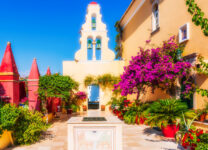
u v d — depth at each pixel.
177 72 7.73
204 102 6.66
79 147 4.17
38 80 9.80
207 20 3.94
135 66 9.26
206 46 6.86
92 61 16.11
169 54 8.43
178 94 8.44
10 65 8.38
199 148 4.30
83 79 15.90
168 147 5.68
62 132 7.91
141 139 6.62
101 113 14.23
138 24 14.02
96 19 16.67
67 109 14.53
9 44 8.58
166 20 9.95
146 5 12.51
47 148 5.68
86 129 4.21
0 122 5.23
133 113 9.66
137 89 10.09
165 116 6.66
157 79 8.32
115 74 16.14
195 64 7.09
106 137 4.22
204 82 6.73
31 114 6.52
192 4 4.04
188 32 7.90
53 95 9.39
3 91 8.23
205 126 5.89
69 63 15.97
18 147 5.78
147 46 12.25
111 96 15.91
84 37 16.31
